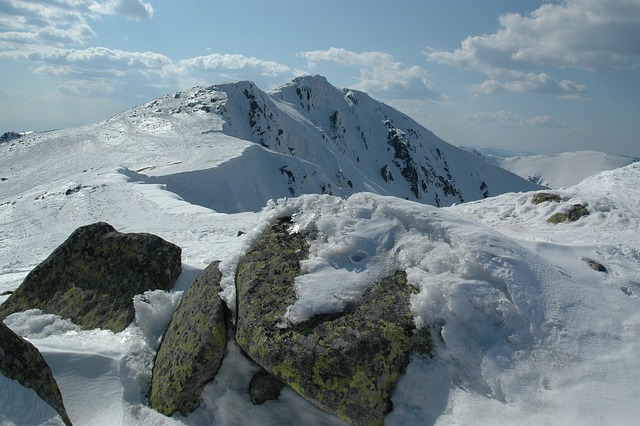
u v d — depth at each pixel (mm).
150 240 7598
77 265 7719
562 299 4895
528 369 4219
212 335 5090
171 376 5172
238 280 5520
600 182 16734
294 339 4562
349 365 4316
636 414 3691
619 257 6508
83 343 6172
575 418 3742
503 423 3824
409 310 4609
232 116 104438
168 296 6695
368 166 174250
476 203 16141
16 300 7770
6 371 4238
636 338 4555
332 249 5387
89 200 32750
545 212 13273
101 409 5289
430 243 5254
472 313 4562
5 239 25344
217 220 23031
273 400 4820
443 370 4281
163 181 46219
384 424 4145
